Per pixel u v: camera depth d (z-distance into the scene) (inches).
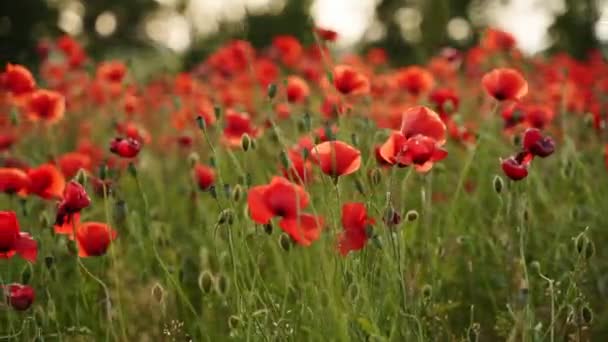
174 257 175.3
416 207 203.0
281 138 146.6
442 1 644.7
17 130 289.0
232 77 335.9
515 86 161.8
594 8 780.6
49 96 202.8
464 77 382.3
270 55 378.3
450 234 184.5
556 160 227.1
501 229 177.6
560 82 299.4
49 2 1139.9
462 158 237.8
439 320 149.2
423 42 651.5
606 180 224.4
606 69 402.6
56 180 152.6
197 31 570.6
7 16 1093.8
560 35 797.9
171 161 281.9
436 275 163.5
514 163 132.8
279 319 129.7
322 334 133.3
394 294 140.3
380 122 226.7
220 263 135.0
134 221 187.9
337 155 125.2
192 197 221.3
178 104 257.6
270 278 169.0
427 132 131.8
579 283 160.7
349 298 127.5
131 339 158.4
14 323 156.6
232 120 182.2
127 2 1285.7
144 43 1155.9
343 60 327.6
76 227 141.8
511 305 157.9
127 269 183.3
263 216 122.5
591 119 232.2
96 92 326.6
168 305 161.0
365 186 148.1
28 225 176.7
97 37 1089.4
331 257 138.6
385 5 909.2
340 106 189.8
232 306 142.4
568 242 182.2
